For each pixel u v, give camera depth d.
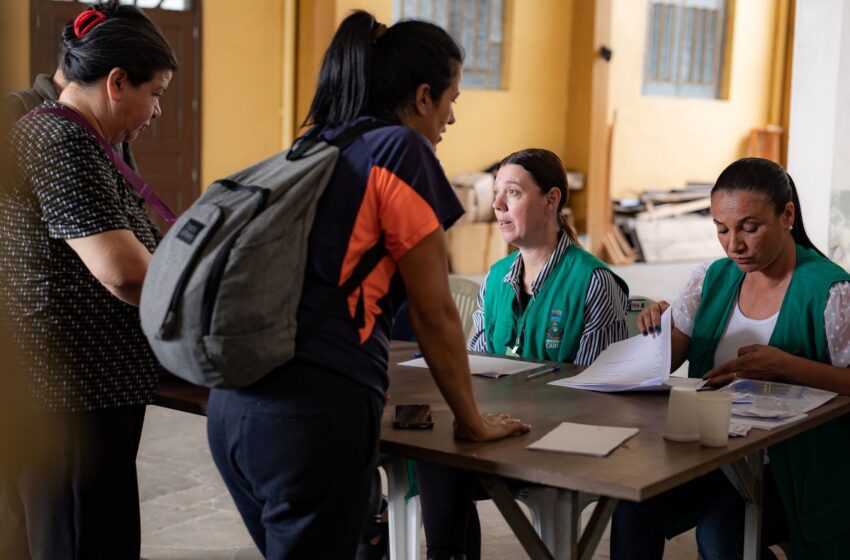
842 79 4.63
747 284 2.27
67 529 2.00
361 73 1.62
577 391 2.15
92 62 1.94
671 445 1.66
